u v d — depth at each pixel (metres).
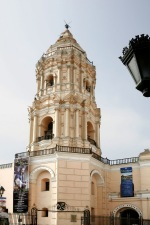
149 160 44.78
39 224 39.59
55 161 40.75
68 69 49.59
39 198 41.03
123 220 41.81
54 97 47.41
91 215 40.84
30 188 41.19
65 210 38.28
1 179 45.38
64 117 45.88
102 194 44.75
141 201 43.53
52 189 39.66
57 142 43.88
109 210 45.34
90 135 50.09
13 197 41.22
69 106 46.34
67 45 53.09
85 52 55.31
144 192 43.53
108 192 46.12
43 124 47.94
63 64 50.47
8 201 42.91
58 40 55.22
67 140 43.91
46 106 47.84
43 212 40.16
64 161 40.62
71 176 40.22
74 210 38.66
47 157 41.53
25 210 39.81
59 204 38.22
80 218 38.44
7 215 39.38
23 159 42.50
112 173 47.53
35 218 39.19
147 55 5.42
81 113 47.31
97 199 44.69
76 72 50.34
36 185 41.84
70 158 41.00
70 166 40.62
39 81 52.31
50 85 50.44
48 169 40.78
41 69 52.16
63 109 46.53
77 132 45.03
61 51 51.09
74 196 39.38
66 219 37.97
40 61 53.25
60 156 40.62
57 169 39.94
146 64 5.41
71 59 50.47
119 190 46.12
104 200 44.78
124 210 45.44
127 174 46.19
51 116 46.88
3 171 45.78
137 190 44.69
